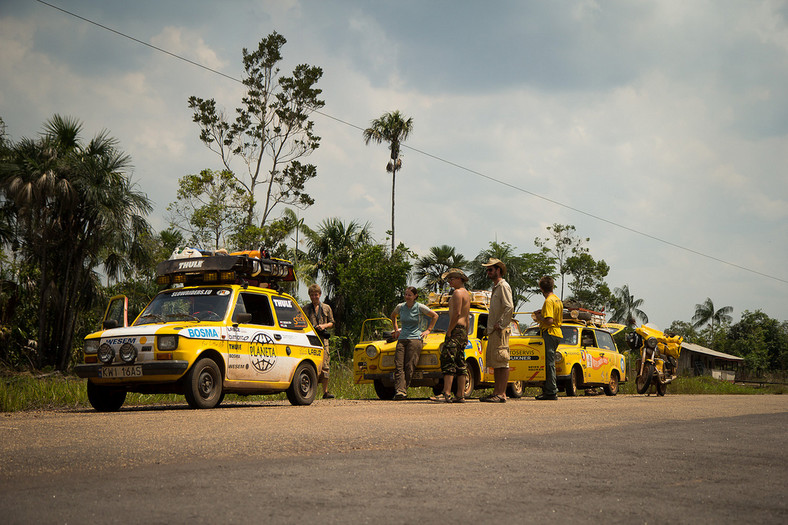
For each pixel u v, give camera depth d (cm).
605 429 536
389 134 4441
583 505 257
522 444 431
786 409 855
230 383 828
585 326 1569
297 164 3228
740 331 8425
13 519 228
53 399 912
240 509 244
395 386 1079
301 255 3994
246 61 3256
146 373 769
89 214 2464
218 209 2914
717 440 471
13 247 2564
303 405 927
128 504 251
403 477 309
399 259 3850
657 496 276
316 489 280
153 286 2895
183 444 418
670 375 1466
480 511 244
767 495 283
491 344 962
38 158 2430
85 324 2858
